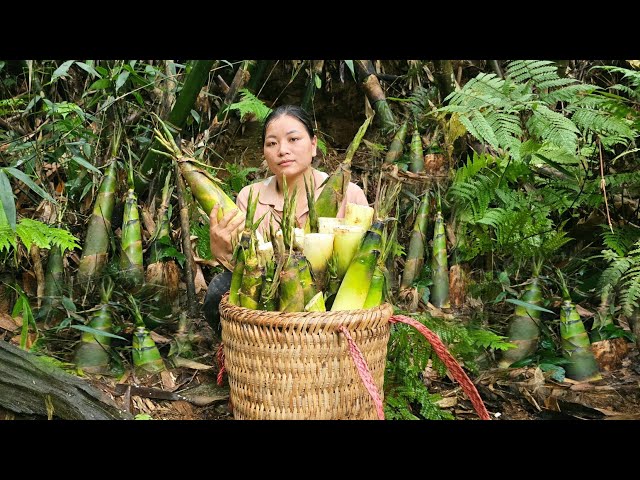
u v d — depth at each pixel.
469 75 4.09
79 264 2.96
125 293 2.93
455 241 3.40
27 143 3.02
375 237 2.13
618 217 3.40
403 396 2.52
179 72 3.56
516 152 2.69
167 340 2.94
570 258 3.41
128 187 3.02
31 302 3.00
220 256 2.39
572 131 2.71
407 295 3.20
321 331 2.02
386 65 4.20
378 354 2.14
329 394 2.06
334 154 4.07
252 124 4.07
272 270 2.13
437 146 3.61
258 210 2.58
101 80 3.02
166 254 3.11
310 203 2.28
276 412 2.08
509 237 3.15
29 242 2.36
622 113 2.85
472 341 2.58
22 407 2.06
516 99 2.86
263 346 2.06
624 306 2.77
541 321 3.02
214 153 3.78
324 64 4.18
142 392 2.54
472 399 2.18
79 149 3.15
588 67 3.77
